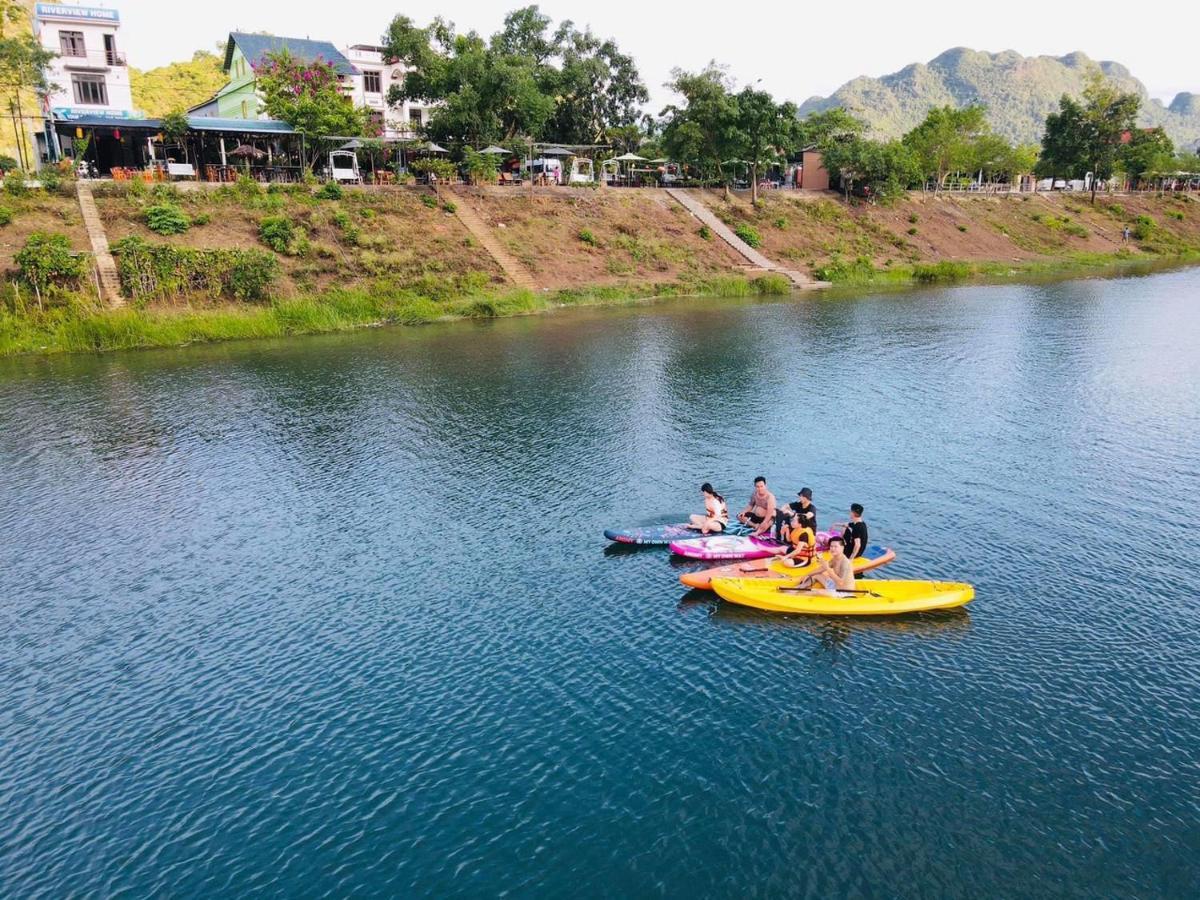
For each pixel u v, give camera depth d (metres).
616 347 43.09
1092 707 14.06
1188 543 19.70
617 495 23.19
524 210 66.38
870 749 13.19
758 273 68.38
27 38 55.91
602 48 86.75
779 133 78.69
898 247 81.12
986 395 32.75
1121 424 28.72
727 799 12.23
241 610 17.86
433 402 32.91
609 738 13.59
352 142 60.84
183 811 12.38
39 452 27.81
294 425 30.28
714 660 15.63
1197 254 94.06
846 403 31.83
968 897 10.53
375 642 16.52
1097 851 11.20
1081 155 106.69
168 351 43.00
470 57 68.00
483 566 19.41
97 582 19.19
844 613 16.89
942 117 98.38
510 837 11.67
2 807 12.53
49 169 51.84
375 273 53.88
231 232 52.22
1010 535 20.28
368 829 11.91
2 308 42.62
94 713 14.64
